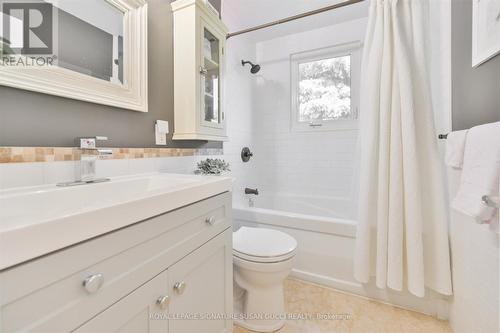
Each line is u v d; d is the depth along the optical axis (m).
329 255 1.58
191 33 1.36
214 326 0.93
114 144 1.08
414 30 1.31
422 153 1.29
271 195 2.65
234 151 2.26
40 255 0.39
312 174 2.54
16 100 0.75
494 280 0.87
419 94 1.29
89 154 0.90
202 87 1.42
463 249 1.11
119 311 0.54
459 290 1.16
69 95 0.88
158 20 1.33
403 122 1.27
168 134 1.40
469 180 0.89
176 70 1.41
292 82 2.62
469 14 1.06
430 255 1.28
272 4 2.00
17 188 0.73
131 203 0.56
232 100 2.23
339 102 2.44
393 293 1.42
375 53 1.36
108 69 1.05
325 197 2.43
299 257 1.67
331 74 2.47
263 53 2.70
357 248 1.39
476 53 0.98
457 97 1.17
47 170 0.81
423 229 1.29
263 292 1.25
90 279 0.47
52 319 0.41
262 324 1.24
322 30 2.42
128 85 1.13
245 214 1.83
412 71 1.30
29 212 0.66
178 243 0.73
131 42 1.14
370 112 1.36
